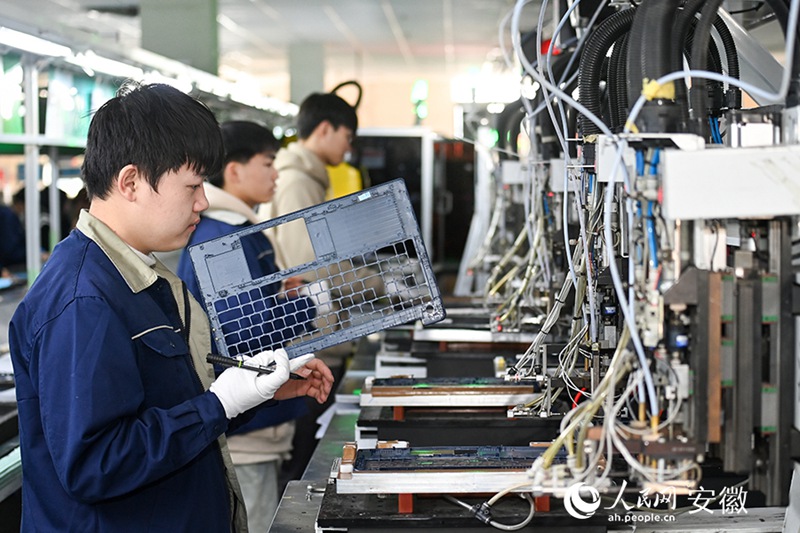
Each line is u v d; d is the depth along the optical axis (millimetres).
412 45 11391
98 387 1491
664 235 1301
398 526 1596
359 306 1720
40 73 4082
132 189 1623
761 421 1317
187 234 1711
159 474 1516
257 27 9734
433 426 2029
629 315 1260
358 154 7598
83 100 4258
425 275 1695
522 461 1642
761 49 1959
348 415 2986
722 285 1297
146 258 1751
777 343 1309
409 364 3369
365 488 1560
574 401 1930
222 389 1594
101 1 7410
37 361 1565
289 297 2242
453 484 1556
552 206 2631
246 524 1957
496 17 9086
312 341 1715
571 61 2123
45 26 2891
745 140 1371
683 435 1321
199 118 1632
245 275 1702
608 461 1301
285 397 1990
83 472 1479
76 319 1525
